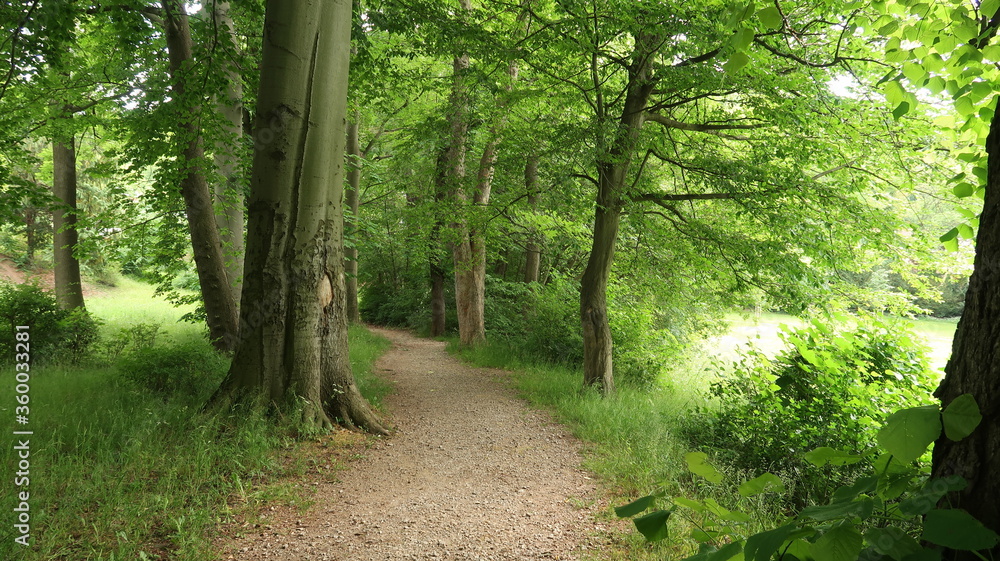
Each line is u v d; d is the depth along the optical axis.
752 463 5.75
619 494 5.34
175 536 4.02
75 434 5.53
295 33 6.58
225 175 11.75
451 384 10.94
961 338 1.47
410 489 5.54
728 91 8.52
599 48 8.83
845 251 9.37
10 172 8.41
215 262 11.62
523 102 10.89
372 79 10.45
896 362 5.65
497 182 11.12
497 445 7.11
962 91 2.69
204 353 8.42
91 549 3.74
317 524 4.61
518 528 4.63
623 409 8.41
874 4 3.12
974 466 1.31
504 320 17.45
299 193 6.80
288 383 6.83
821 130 8.67
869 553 1.23
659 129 10.10
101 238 13.01
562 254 16.39
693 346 15.30
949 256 9.23
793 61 8.06
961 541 1.05
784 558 1.19
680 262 11.73
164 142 10.19
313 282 6.98
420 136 11.66
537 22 9.26
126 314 20.11
